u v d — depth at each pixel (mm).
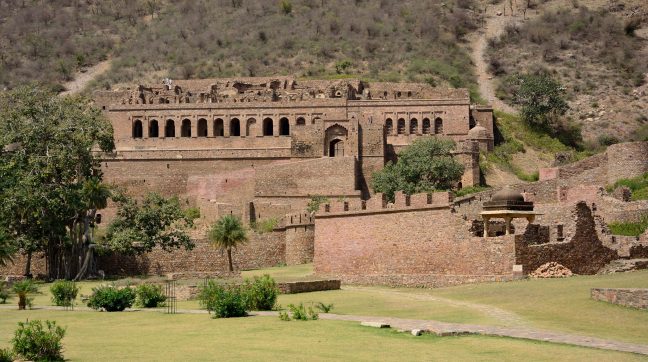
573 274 65062
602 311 48156
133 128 157875
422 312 53750
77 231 105250
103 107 169250
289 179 137500
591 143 171125
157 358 40406
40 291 84625
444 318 50125
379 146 141625
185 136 158250
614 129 179250
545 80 176375
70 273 102812
